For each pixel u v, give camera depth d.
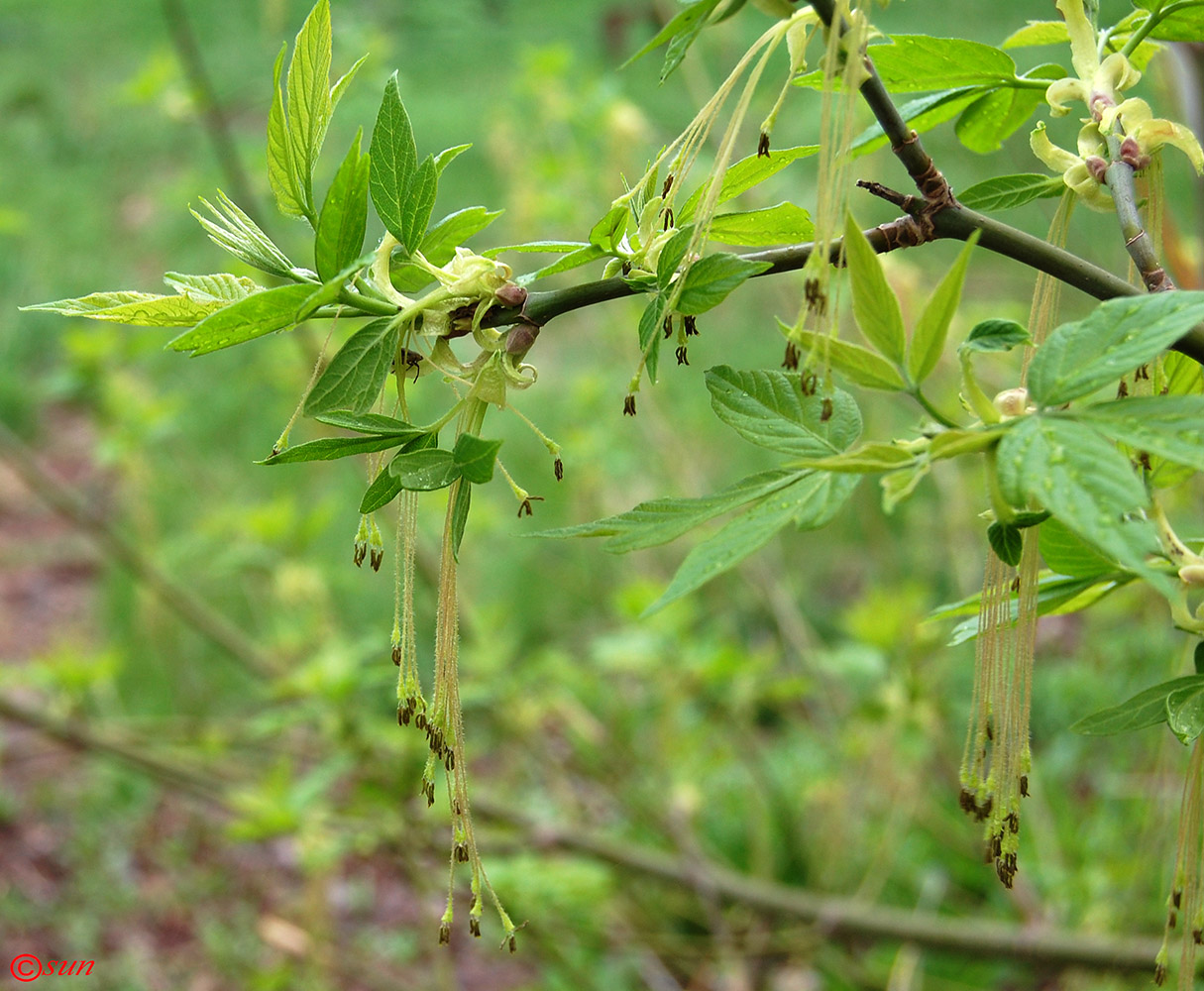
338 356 0.33
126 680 1.42
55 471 1.91
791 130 1.17
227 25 2.70
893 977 0.90
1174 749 0.77
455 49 2.06
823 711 1.16
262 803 0.79
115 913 1.19
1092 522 0.28
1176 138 0.35
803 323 0.31
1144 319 0.30
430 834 0.83
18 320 2.25
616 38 1.47
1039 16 1.60
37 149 2.78
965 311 0.94
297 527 1.00
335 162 1.26
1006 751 0.33
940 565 1.38
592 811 1.16
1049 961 0.76
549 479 1.58
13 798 1.31
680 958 0.99
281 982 0.88
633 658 0.89
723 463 1.59
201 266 2.33
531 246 0.34
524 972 1.08
